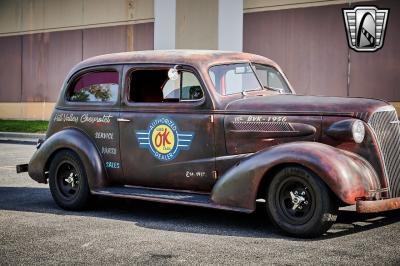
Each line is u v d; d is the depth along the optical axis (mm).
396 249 4980
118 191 6621
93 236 5621
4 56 26516
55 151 7172
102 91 6992
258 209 6957
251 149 5926
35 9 25281
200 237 5543
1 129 20969
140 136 6582
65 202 7059
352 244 5164
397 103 15844
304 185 5375
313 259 4695
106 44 23016
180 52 6598
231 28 19031
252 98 6199
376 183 5438
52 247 5211
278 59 18125
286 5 17891
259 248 5078
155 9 21016
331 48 17078
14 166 11547
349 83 16766
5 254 4992
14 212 6922
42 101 25234
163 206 7277
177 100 6418
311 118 5648
